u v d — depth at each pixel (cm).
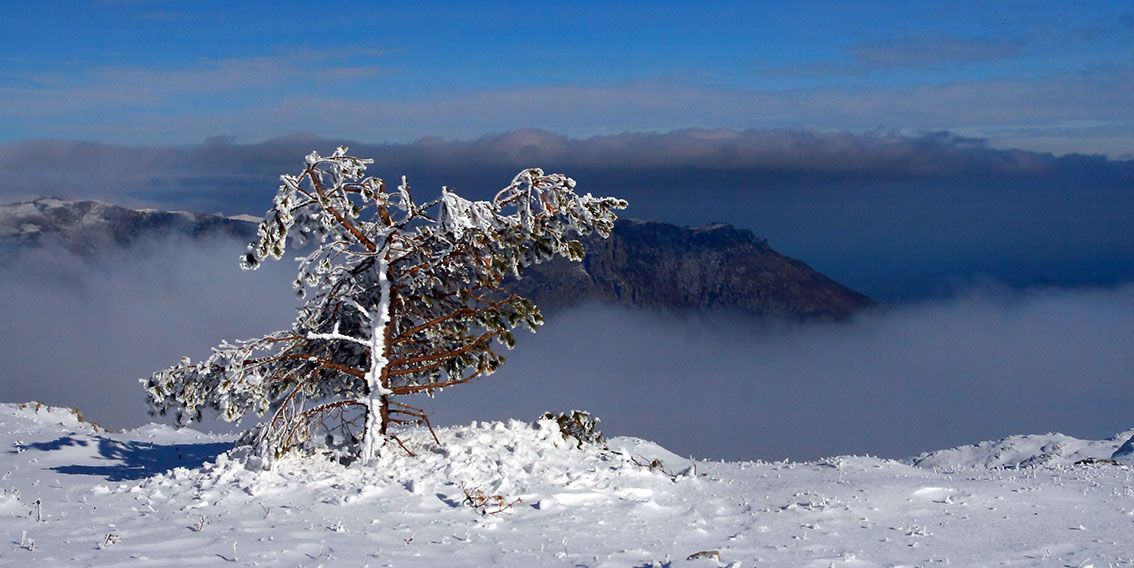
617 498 1212
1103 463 1562
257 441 1379
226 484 1245
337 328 1478
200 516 1083
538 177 1459
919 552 927
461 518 1095
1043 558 888
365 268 1533
